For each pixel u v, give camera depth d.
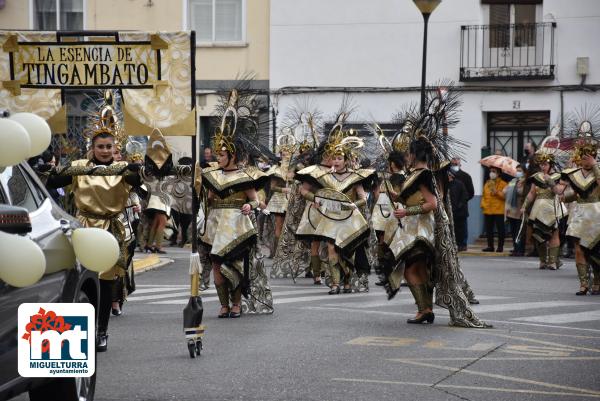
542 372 11.92
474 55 37.81
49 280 8.98
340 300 19.23
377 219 23.70
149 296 20.27
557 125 29.22
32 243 8.02
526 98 37.19
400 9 38.31
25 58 12.59
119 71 12.55
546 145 27.36
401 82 38.44
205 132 39.22
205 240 16.77
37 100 12.64
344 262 20.36
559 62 37.03
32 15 39.66
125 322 16.33
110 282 13.35
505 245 36.59
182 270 26.14
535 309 17.84
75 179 13.12
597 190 20.53
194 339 12.91
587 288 20.50
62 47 12.56
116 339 14.50
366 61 38.62
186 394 10.78
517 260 30.42
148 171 12.70
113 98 14.08
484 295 20.17
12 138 8.32
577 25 36.88
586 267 20.52
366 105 38.62
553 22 36.97
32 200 9.41
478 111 37.50
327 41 38.84
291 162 26.25
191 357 12.88
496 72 37.34
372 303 18.73
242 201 16.64
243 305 17.12
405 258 15.61
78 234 9.47
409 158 15.77
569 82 36.97
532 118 37.50
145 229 30.83
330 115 38.75
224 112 16.67
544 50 37.16
